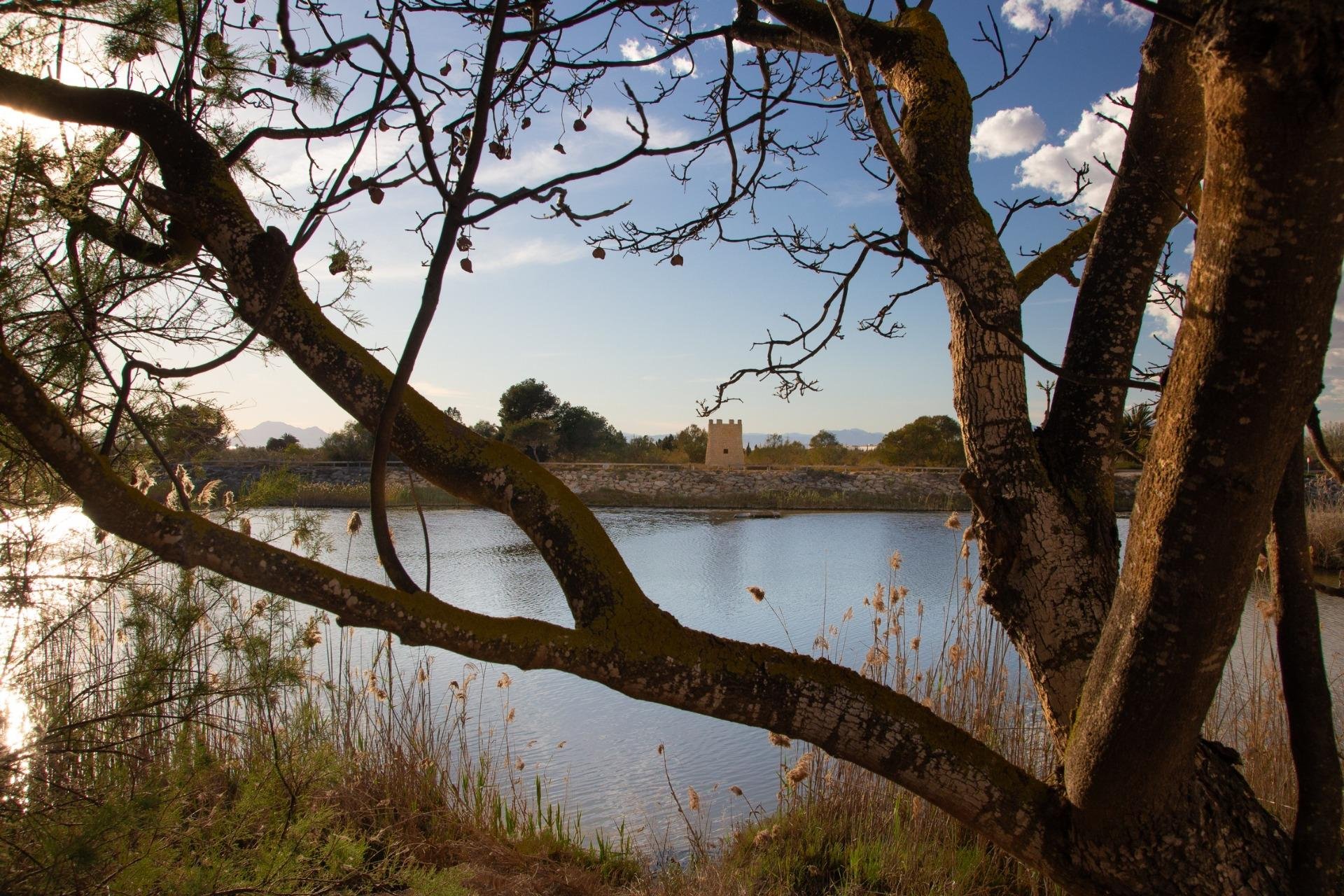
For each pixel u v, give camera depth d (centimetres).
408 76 168
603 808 609
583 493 3859
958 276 248
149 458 343
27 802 267
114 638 377
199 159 193
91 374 290
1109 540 244
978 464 250
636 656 177
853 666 980
